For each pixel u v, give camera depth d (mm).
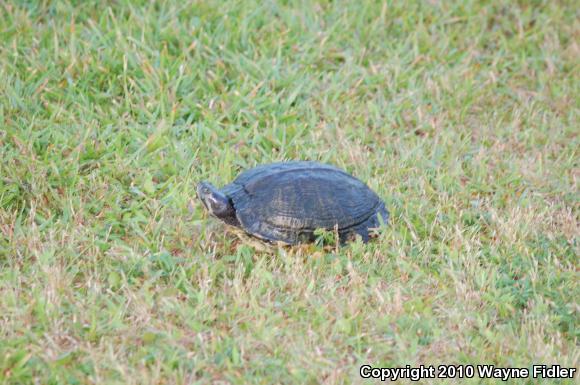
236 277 7711
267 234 7910
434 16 13312
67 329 6930
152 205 8773
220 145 9953
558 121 11297
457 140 10633
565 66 12664
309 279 7816
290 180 8117
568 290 7980
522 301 7809
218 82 10914
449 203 9258
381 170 9844
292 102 10953
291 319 7281
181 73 10719
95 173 9086
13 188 8602
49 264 7660
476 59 12625
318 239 8008
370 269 8008
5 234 8102
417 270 8062
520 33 13086
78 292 7395
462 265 8281
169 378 6535
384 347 7035
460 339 7285
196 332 7039
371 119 10898
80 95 10312
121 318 7109
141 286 7566
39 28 11445
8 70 10586
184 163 9391
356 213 8242
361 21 12656
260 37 12008
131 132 9789
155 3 12305
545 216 9352
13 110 9938
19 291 7293
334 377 6609
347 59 11766
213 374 6629
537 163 10305
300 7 12781
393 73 11797
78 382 6387
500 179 9914
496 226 8961
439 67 12188
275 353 6852
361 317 7332
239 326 7184
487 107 11648
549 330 7430
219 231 8547
